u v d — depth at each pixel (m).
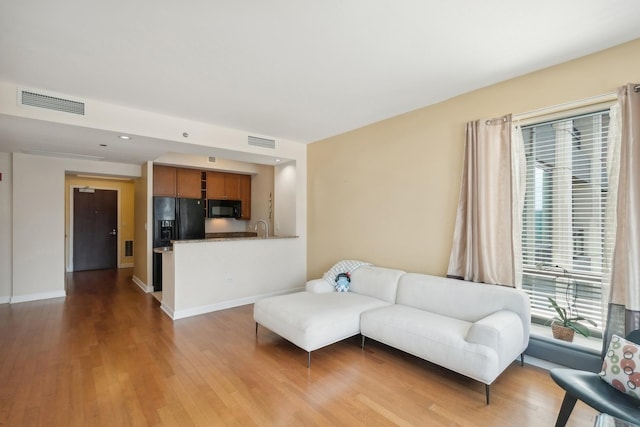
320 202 4.88
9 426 1.88
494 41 2.18
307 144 5.14
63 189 4.95
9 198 4.59
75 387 2.30
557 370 1.84
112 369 2.58
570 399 1.71
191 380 2.42
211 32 2.03
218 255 4.26
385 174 3.87
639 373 1.58
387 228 3.85
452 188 3.21
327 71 2.60
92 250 7.32
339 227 4.55
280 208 5.45
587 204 2.51
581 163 2.54
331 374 2.53
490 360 2.07
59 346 3.03
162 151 4.36
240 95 3.08
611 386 1.67
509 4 1.79
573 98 2.46
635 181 2.12
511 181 2.75
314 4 1.76
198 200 5.98
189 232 5.84
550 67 2.57
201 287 4.11
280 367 2.64
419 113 3.50
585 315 2.53
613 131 2.31
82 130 3.25
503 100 2.84
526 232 2.86
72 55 2.29
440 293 2.90
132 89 2.91
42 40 2.09
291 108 3.45
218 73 2.61
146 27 1.96
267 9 1.80
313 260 5.05
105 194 7.48
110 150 4.32
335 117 3.78
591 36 2.13
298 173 5.07
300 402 2.14
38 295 4.74
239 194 6.84
